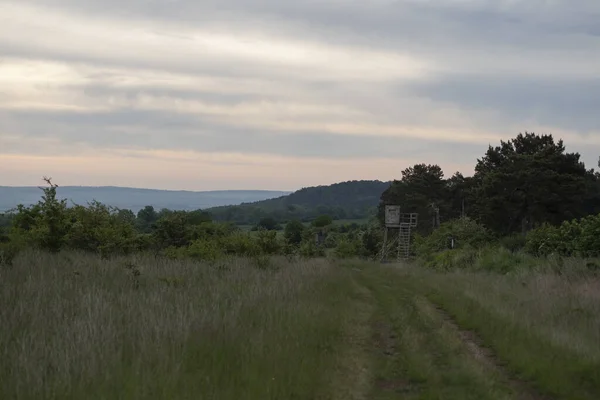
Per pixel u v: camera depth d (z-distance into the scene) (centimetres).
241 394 623
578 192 4559
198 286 1288
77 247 2005
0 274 1154
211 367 701
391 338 1015
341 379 745
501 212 4609
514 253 2706
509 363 818
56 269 1287
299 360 771
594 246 2305
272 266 2020
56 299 949
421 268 3069
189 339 783
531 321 1039
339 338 967
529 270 2030
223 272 1611
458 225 4406
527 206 4622
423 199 7450
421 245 4881
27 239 1861
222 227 2892
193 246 2212
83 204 2238
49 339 744
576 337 905
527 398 679
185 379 646
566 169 4622
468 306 1276
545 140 5719
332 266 2478
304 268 1964
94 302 927
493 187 4653
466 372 777
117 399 576
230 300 1134
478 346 948
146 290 1161
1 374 615
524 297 1334
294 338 883
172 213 2675
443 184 7606
